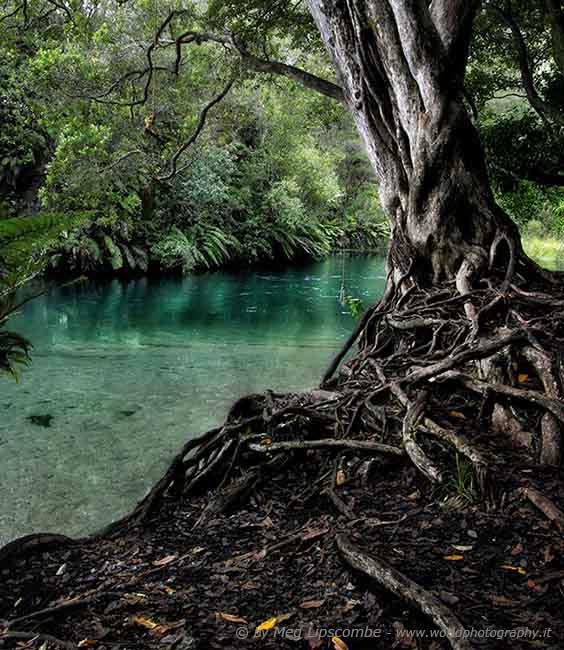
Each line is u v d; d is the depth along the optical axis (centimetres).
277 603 226
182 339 1174
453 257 585
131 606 230
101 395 743
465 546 249
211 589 240
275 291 2033
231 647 199
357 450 353
